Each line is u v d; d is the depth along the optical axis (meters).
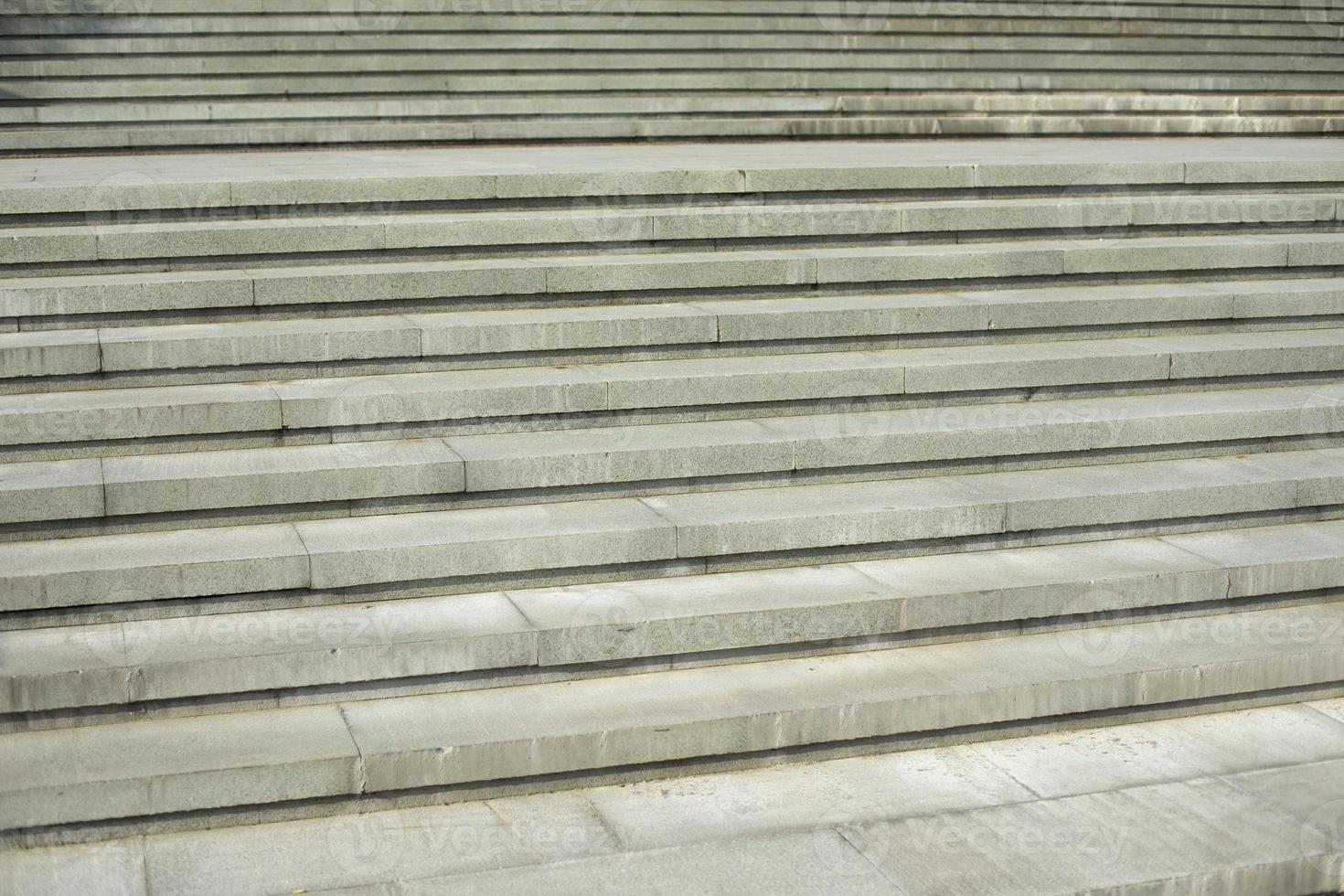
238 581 5.48
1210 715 5.68
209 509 5.87
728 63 13.48
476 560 5.73
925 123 12.73
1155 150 11.36
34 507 5.66
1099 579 5.94
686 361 7.25
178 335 6.74
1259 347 7.66
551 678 5.39
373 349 6.87
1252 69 14.66
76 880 4.39
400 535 5.80
